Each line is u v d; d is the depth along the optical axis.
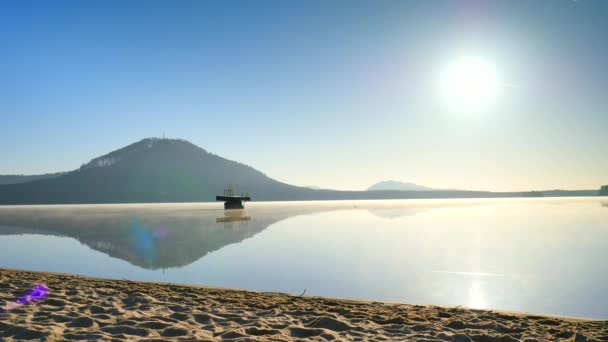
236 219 49.88
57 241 27.94
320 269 16.72
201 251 22.05
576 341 6.79
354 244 24.59
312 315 8.53
